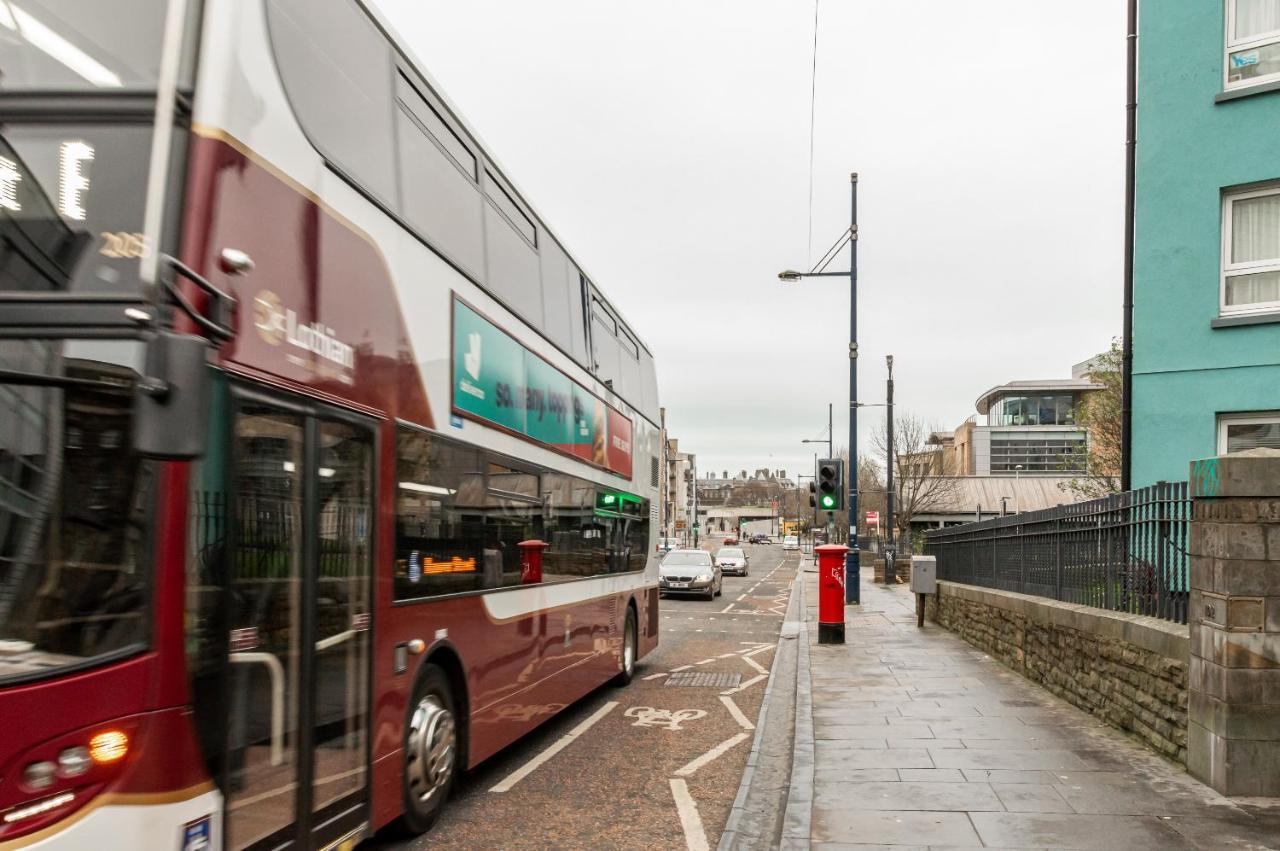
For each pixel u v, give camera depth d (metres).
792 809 5.93
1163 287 13.71
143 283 3.13
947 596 18.48
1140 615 8.16
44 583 3.07
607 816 6.34
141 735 3.20
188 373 3.01
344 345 4.84
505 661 7.32
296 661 4.26
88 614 3.13
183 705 3.36
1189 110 13.61
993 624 13.80
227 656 3.64
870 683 11.34
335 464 4.71
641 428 13.37
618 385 11.82
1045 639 10.72
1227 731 6.03
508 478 7.45
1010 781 6.54
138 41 3.48
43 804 2.96
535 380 8.20
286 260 4.25
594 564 10.38
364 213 5.14
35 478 3.11
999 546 14.38
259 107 4.07
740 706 10.74
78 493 3.16
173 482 3.36
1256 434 13.05
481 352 6.89
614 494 11.46
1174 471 13.50
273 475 4.09
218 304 3.43
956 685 11.13
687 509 149.75
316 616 4.47
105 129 3.36
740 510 163.50
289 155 4.33
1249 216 13.27
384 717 5.22
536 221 8.48
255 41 4.07
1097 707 8.84
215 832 3.53
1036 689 10.78
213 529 3.58
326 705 4.55
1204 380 13.32
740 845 5.69
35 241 3.25
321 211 4.63
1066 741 7.82
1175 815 5.66
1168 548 7.59
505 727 7.32
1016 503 54.72
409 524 5.59
